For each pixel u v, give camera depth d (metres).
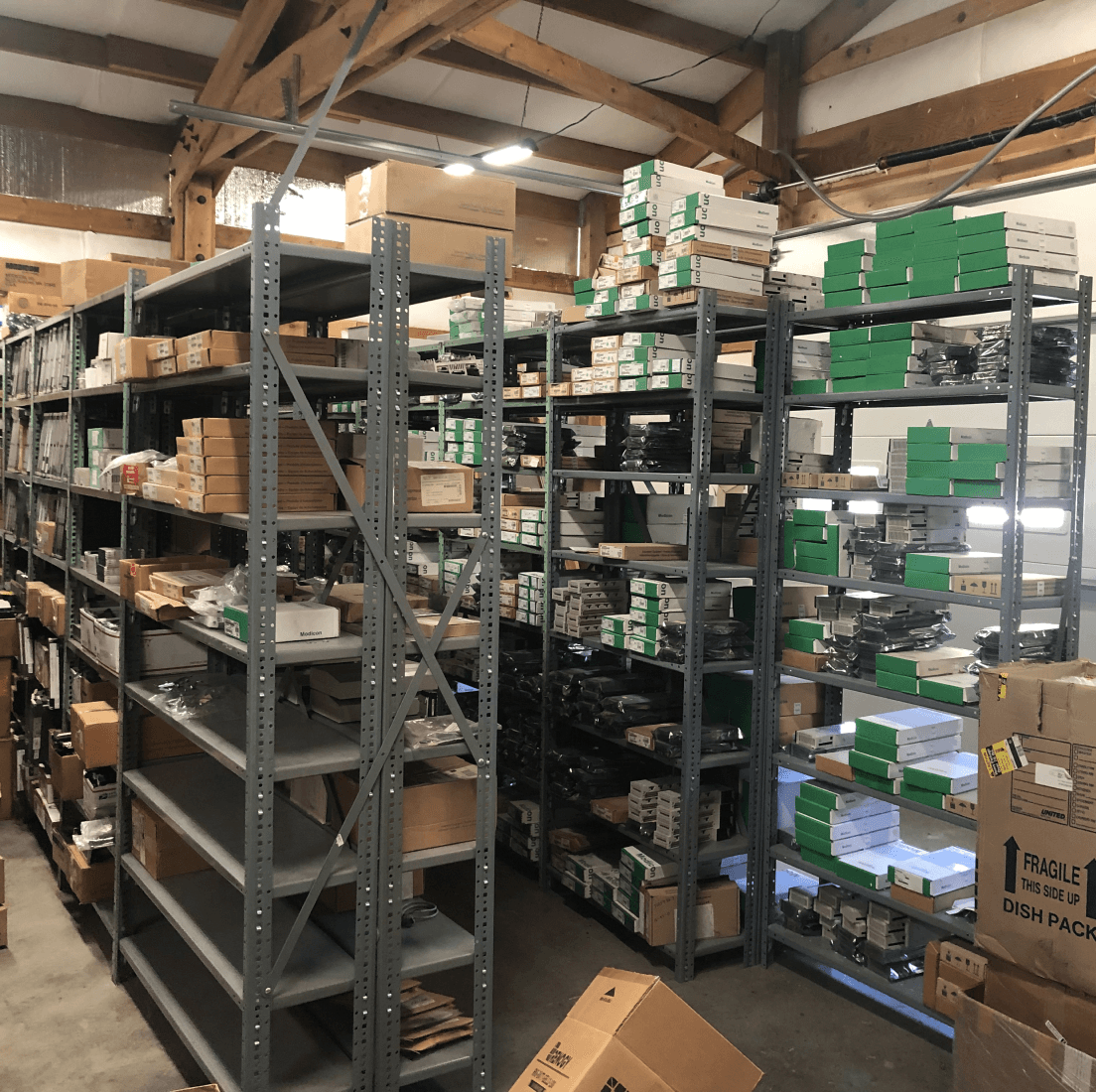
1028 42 5.36
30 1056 3.12
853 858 3.56
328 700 2.94
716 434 3.99
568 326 4.36
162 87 7.20
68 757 4.14
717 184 3.98
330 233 8.38
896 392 3.30
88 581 4.06
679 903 3.70
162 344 2.96
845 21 6.42
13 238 7.33
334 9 5.24
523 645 5.35
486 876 2.81
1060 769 2.35
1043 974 2.40
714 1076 2.28
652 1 6.39
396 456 2.61
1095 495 4.88
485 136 7.87
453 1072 3.09
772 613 3.81
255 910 2.44
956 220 3.13
